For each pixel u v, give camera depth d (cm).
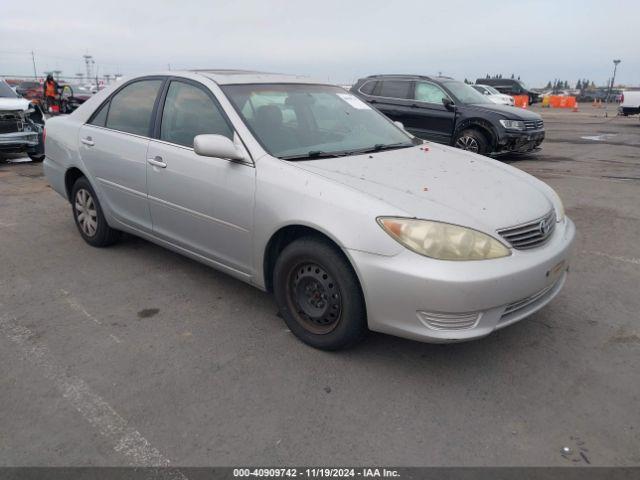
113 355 323
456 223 280
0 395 284
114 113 458
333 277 302
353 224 286
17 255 486
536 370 307
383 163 349
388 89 1141
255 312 377
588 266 467
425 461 238
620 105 2228
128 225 452
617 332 352
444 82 1081
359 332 305
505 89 3616
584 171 938
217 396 283
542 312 379
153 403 278
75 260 474
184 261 472
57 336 344
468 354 323
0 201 688
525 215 307
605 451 244
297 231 325
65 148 498
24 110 990
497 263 277
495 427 259
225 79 391
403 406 275
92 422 263
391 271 275
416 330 279
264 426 260
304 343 334
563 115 2666
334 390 288
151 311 379
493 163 403
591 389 290
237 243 352
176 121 398
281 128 365
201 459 240
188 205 379
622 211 650
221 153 333
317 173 315
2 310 379
